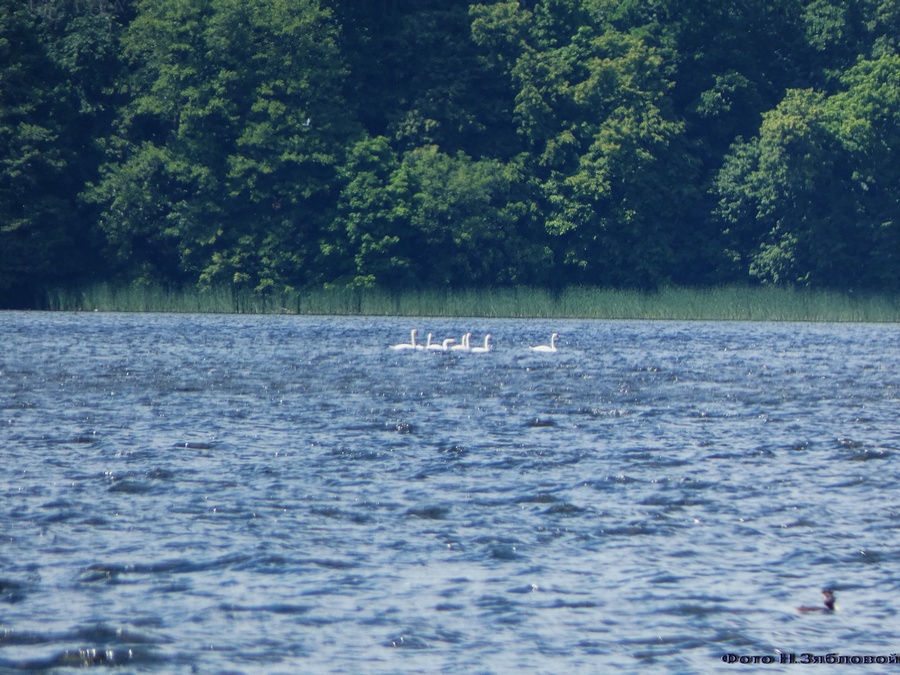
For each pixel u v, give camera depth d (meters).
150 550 55.88
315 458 78.56
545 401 109.88
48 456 77.88
